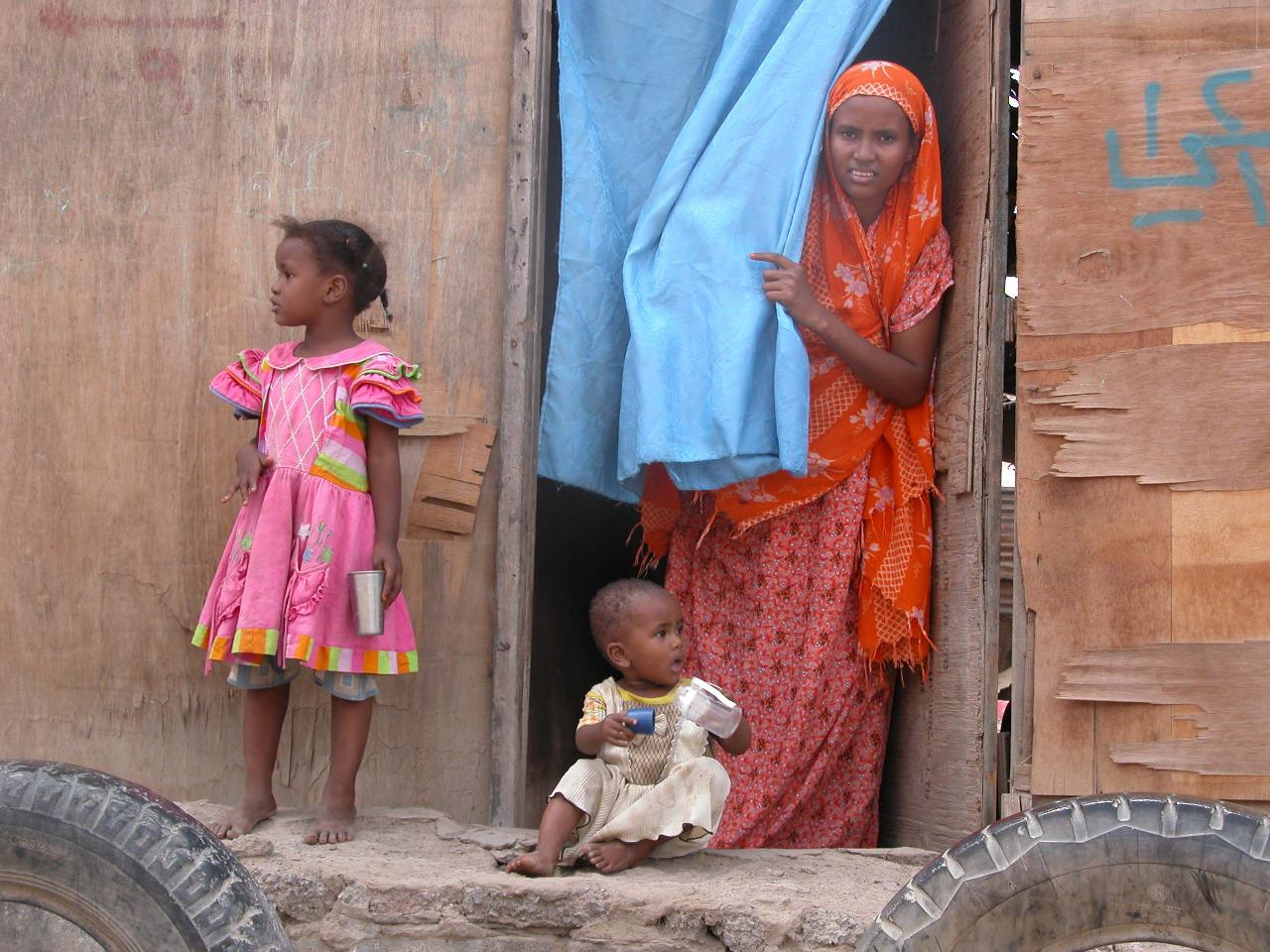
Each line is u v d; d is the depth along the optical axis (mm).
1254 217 3742
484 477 4047
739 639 4328
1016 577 3783
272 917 2457
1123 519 3727
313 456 3613
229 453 4039
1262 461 3676
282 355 3770
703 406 3936
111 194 4105
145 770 3984
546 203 4816
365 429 3684
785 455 3883
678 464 3990
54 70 4137
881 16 4219
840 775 4312
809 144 4074
